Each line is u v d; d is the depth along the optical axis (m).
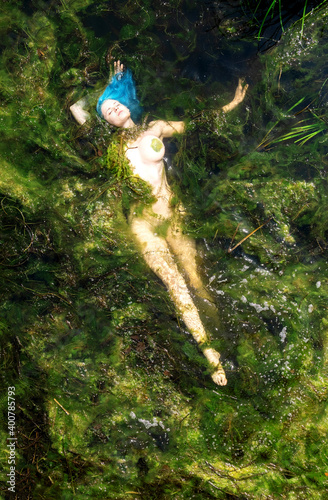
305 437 2.61
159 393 2.90
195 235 3.17
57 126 3.35
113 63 3.53
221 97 3.39
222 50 3.42
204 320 3.02
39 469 2.80
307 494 2.47
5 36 3.49
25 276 3.23
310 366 2.77
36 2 3.55
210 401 2.83
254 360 2.88
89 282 3.17
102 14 3.56
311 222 3.09
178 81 3.47
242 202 3.17
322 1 3.14
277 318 2.94
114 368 2.98
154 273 3.10
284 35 3.26
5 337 3.09
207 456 2.70
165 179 3.30
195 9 3.47
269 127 3.25
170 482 2.64
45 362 3.03
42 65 3.41
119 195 3.20
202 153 3.33
